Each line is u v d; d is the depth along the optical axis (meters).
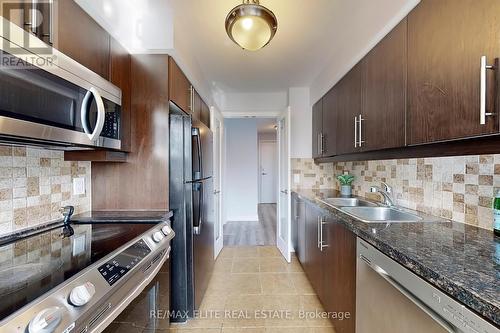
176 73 2.06
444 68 1.11
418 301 0.86
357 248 1.38
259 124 6.22
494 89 0.88
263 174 8.48
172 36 1.82
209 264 2.63
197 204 2.06
